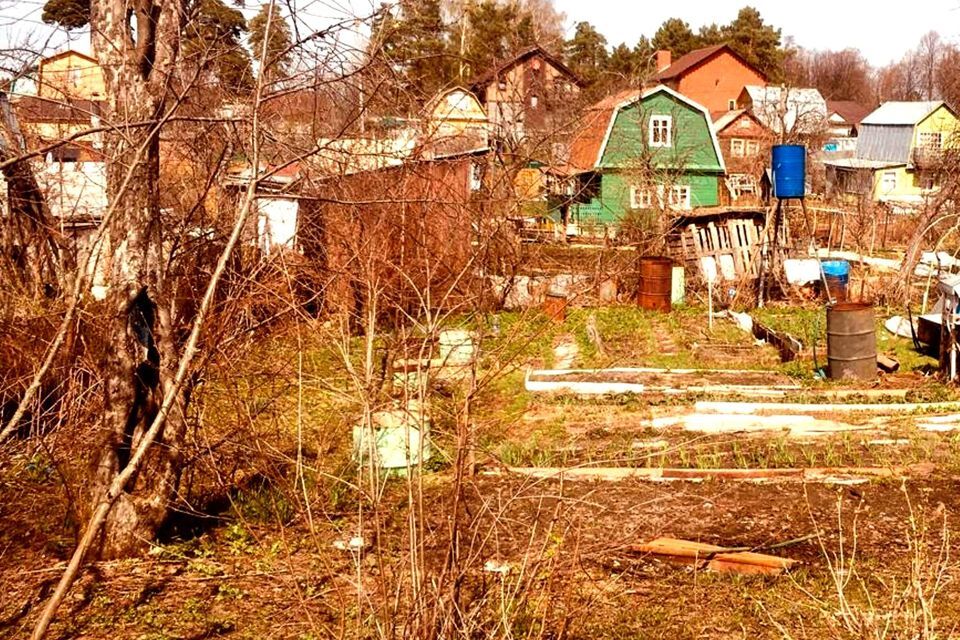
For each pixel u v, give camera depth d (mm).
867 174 44969
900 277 18328
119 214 5531
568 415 9609
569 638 4523
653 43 78625
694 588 5336
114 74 5277
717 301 19078
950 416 9250
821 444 8477
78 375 6938
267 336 6156
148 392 5730
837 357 11594
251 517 6367
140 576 5508
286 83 4836
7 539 6082
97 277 6895
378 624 3834
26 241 8758
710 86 63500
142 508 5809
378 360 5344
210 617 4945
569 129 11539
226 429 6805
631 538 5367
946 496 6961
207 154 6035
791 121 46688
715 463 7902
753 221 20719
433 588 3824
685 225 20781
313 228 6129
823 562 5738
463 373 6359
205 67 5117
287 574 5473
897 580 5387
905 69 91250
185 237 6309
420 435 3768
